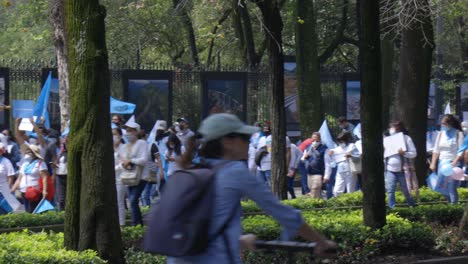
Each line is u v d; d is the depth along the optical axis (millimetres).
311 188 30562
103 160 15117
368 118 19266
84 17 14945
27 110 30141
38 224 23078
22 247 15523
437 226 21984
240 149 7824
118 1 54281
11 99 40750
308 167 30578
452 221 23375
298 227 7715
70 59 15219
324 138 31766
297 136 47469
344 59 65438
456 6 35000
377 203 19344
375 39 18984
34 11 53656
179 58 59594
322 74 47062
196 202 7344
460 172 25078
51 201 25078
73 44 15094
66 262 14375
